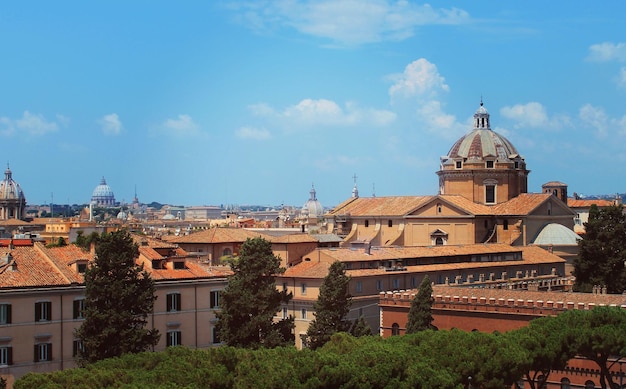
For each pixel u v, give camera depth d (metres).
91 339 109.56
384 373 87.31
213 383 82.12
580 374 119.19
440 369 92.19
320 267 162.62
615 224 176.38
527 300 129.00
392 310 143.88
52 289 118.56
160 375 81.94
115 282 112.19
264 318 124.31
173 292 130.00
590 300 126.88
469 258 187.62
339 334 104.25
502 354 94.88
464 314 135.00
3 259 123.06
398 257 173.75
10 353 114.81
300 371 84.25
